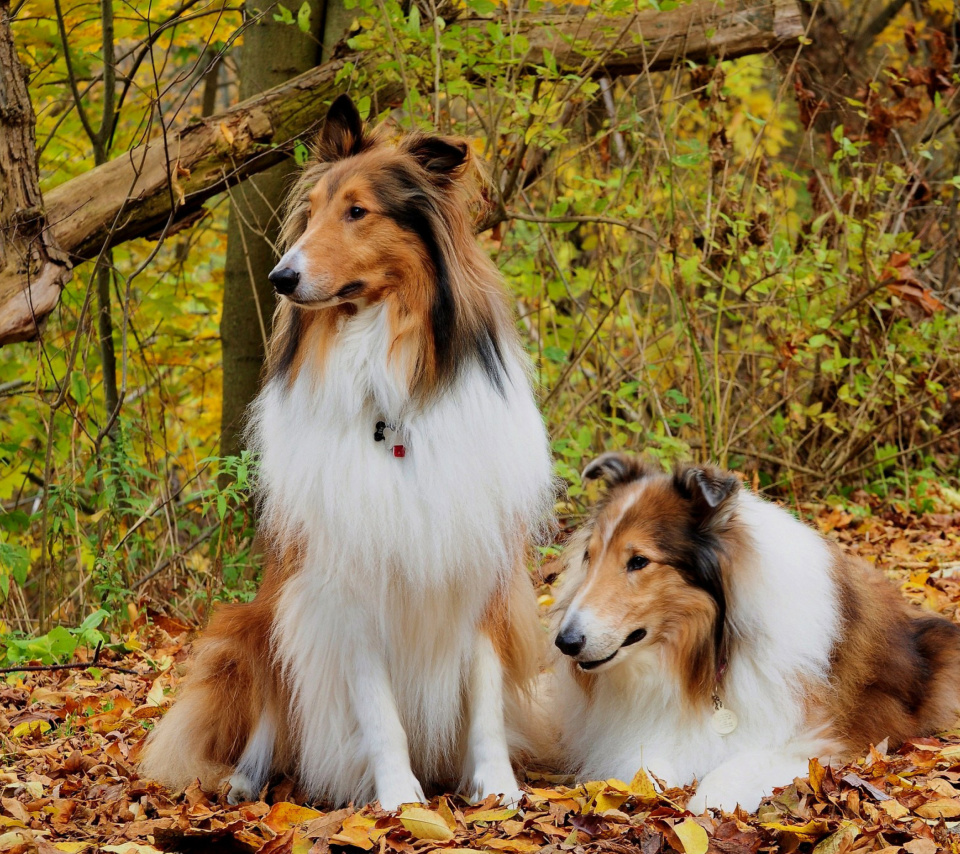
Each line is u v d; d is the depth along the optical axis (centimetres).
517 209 839
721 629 402
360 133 411
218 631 431
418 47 667
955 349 882
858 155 827
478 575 383
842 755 393
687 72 788
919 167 970
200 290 897
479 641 396
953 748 397
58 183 768
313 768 403
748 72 997
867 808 340
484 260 398
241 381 773
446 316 374
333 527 369
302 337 382
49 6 693
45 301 565
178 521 761
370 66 682
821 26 995
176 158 635
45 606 637
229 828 343
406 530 368
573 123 777
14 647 561
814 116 836
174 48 992
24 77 556
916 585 640
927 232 990
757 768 379
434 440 369
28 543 754
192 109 959
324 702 392
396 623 384
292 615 389
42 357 712
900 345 833
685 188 812
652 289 802
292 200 421
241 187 748
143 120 688
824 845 320
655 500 409
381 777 380
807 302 823
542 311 919
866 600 439
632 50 743
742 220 764
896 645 439
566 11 727
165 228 621
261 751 421
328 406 373
